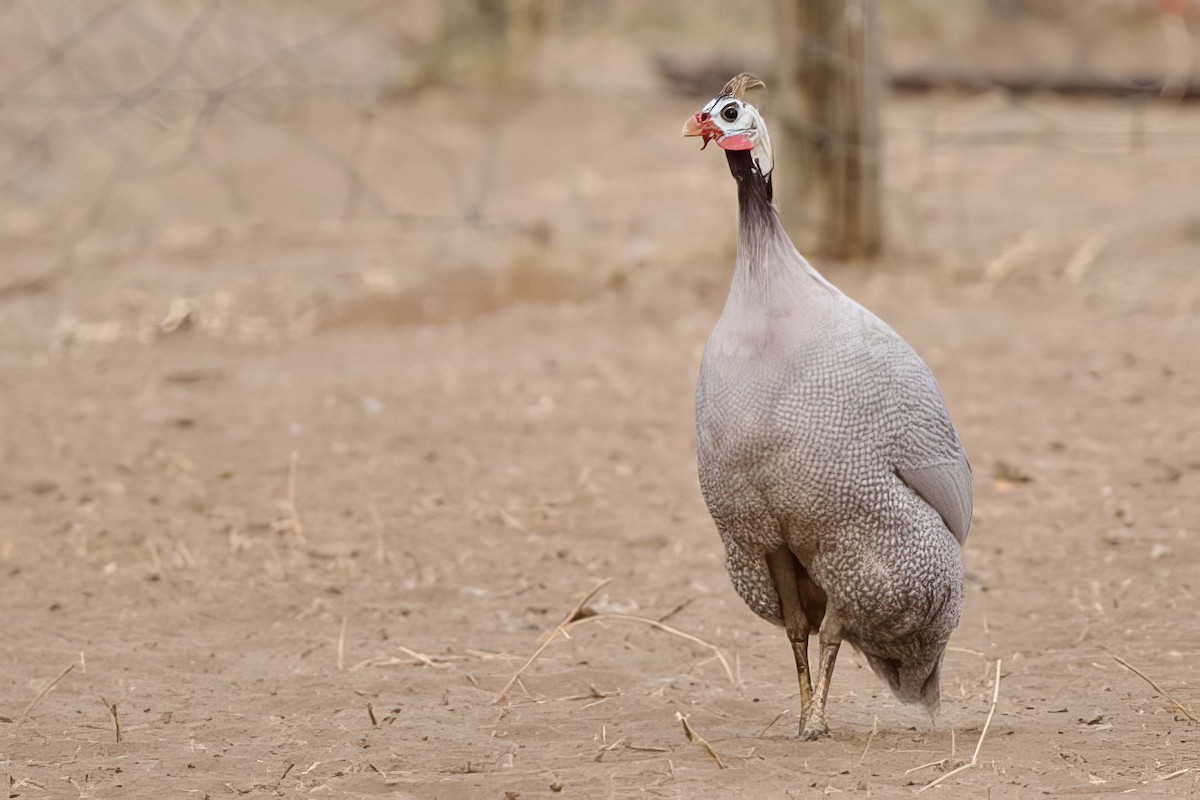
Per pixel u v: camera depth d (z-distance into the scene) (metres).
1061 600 11.41
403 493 14.52
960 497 8.32
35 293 22.86
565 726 8.98
